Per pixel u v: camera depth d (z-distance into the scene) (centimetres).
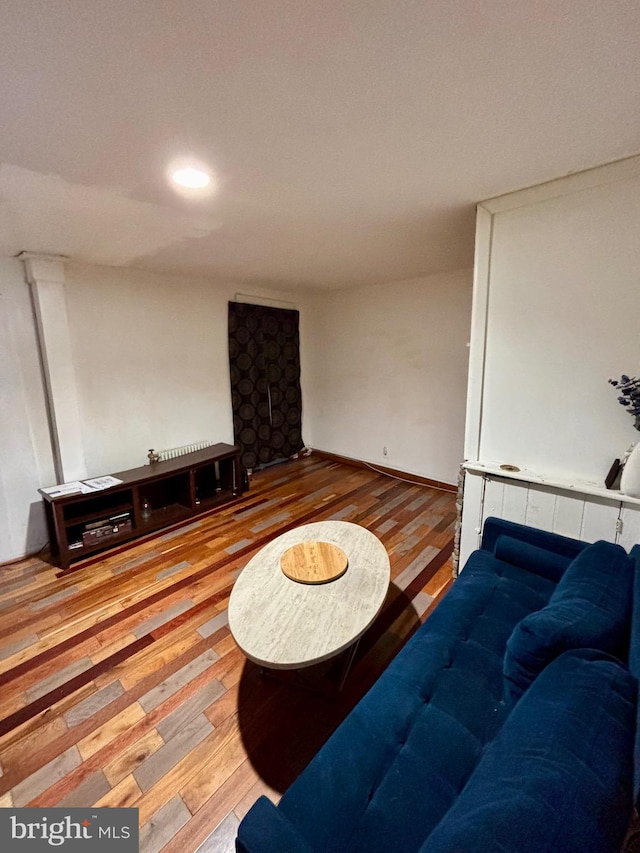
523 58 94
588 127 127
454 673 125
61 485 285
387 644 190
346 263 318
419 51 92
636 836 74
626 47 90
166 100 108
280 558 192
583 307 174
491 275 195
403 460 438
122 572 256
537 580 171
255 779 131
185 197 175
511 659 112
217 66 95
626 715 76
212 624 206
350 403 480
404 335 412
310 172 154
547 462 194
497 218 188
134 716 154
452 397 385
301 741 144
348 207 191
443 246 264
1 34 83
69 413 291
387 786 93
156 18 81
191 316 381
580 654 98
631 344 165
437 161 148
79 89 102
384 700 116
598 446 179
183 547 289
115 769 134
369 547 204
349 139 131
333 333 482
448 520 330
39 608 221
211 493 379
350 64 95
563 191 167
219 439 424
